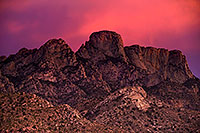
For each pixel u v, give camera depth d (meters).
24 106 173.50
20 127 156.12
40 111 176.38
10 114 163.12
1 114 160.88
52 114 178.75
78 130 177.75
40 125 165.25
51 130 166.25
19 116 164.00
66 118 183.25
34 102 180.75
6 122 156.50
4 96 176.12
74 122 183.00
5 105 168.75
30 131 157.00
